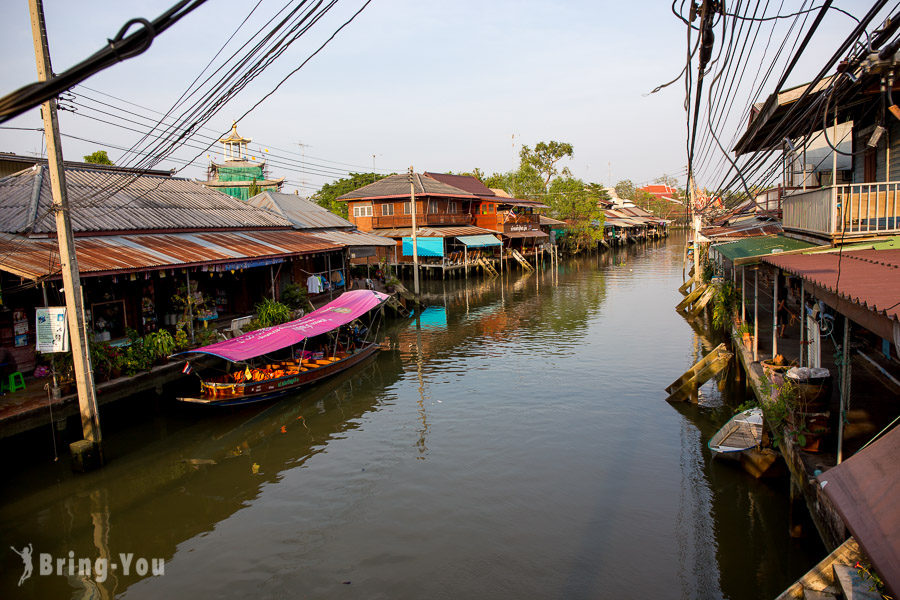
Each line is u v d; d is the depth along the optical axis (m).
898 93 9.32
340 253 31.16
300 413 16.36
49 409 11.89
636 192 121.50
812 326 10.31
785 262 10.34
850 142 16.92
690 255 56.56
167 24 2.40
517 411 15.66
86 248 15.27
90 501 11.34
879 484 4.44
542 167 76.00
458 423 14.98
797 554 8.66
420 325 29.00
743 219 37.62
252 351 15.14
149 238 18.34
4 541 10.01
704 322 27.03
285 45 5.51
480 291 40.12
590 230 69.19
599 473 11.81
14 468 12.16
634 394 16.73
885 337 5.49
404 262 44.66
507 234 52.34
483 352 22.77
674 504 10.49
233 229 23.03
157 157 9.80
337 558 9.29
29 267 12.30
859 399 10.29
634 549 9.21
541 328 26.98
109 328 16.61
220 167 52.12
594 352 21.95
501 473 11.99
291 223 28.16
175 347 15.94
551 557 9.08
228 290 22.67
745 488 10.83
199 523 10.55
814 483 7.39
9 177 18.03
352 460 13.03
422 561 9.12
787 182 20.94
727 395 16.45
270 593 8.50
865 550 3.92
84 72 2.34
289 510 10.90
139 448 13.63
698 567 8.70
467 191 53.62
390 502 11.01
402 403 16.84
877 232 10.88
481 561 9.05
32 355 14.20
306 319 19.03
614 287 40.44
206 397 14.91
